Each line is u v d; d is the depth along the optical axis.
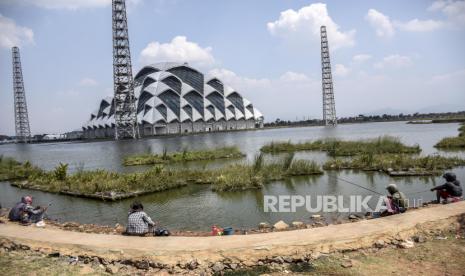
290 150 37.88
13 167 32.38
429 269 6.69
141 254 7.77
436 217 9.09
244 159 32.62
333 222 11.29
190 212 13.73
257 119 174.75
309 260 7.38
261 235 8.48
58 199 17.89
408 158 22.39
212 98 149.88
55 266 7.51
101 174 21.64
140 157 35.81
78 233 9.40
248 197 15.81
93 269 7.42
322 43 147.62
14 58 156.62
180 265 7.46
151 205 15.29
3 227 10.26
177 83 141.38
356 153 31.19
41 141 197.88
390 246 7.95
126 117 114.81
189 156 34.12
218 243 8.05
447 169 20.52
